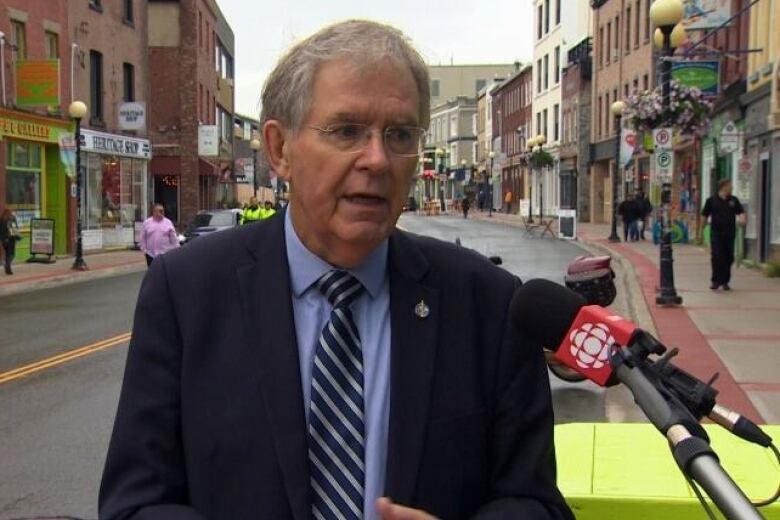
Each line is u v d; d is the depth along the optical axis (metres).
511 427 1.88
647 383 1.62
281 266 1.88
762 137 20.11
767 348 10.30
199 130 42.75
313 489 1.76
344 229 1.79
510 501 1.83
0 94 24.23
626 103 23.67
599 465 2.66
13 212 24.05
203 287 1.86
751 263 20.69
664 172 14.14
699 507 2.38
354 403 1.82
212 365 1.81
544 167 53.22
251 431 1.76
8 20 24.64
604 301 9.19
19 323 13.85
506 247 30.39
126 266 24.92
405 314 1.87
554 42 60.50
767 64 19.80
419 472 1.78
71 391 8.71
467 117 99.56
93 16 30.44
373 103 1.77
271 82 1.89
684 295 15.45
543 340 1.82
